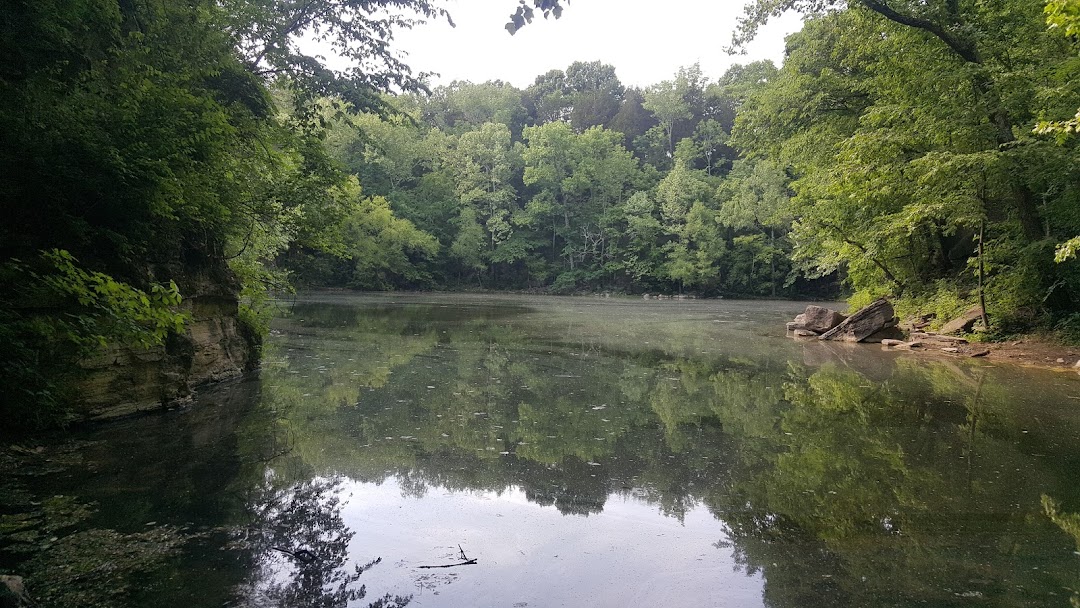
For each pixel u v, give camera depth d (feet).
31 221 21.31
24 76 19.29
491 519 16.35
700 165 222.89
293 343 55.16
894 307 71.46
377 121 178.09
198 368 33.88
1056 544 14.71
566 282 198.80
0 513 15.48
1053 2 25.43
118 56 25.05
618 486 19.19
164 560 13.24
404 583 12.56
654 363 46.91
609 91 273.75
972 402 32.07
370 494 18.07
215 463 20.48
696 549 14.53
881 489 18.76
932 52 51.08
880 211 62.90
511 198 211.82
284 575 12.77
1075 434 25.63
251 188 35.96
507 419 28.19
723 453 22.90
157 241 28.43
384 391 34.22
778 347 58.29
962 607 11.62
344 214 42.47
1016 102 45.88
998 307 54.90
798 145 70.95
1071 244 27.17
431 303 131.03
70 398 23.63
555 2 13.56
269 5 39.68
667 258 183.93
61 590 11.72
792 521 16.28
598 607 11.68
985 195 52.06
